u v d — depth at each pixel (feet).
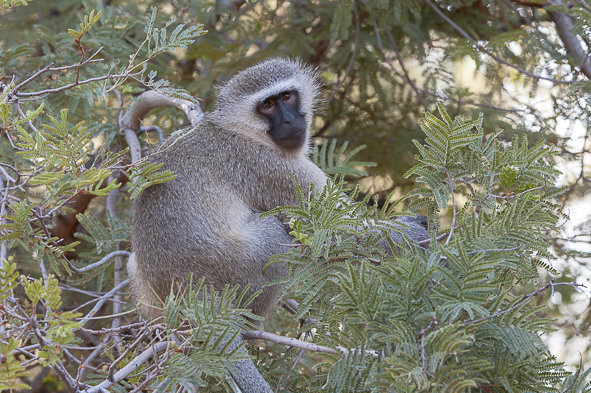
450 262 15.05
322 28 32.86
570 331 27.40
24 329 13.69
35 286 13.26
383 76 33.96
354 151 28.02
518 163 17.95
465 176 18.08
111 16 30.42
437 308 13.85
